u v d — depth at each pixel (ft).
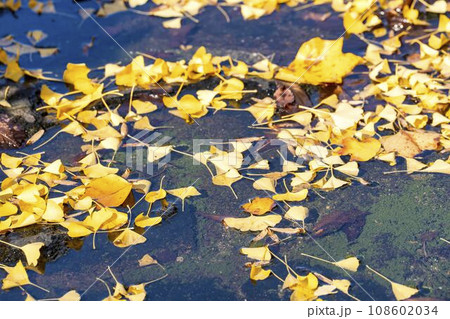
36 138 6.12
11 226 5.06
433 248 4.93
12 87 6.89
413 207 5.29
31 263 4.83
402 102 6.43
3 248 5.00
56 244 5.04
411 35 7.48
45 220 5.17
